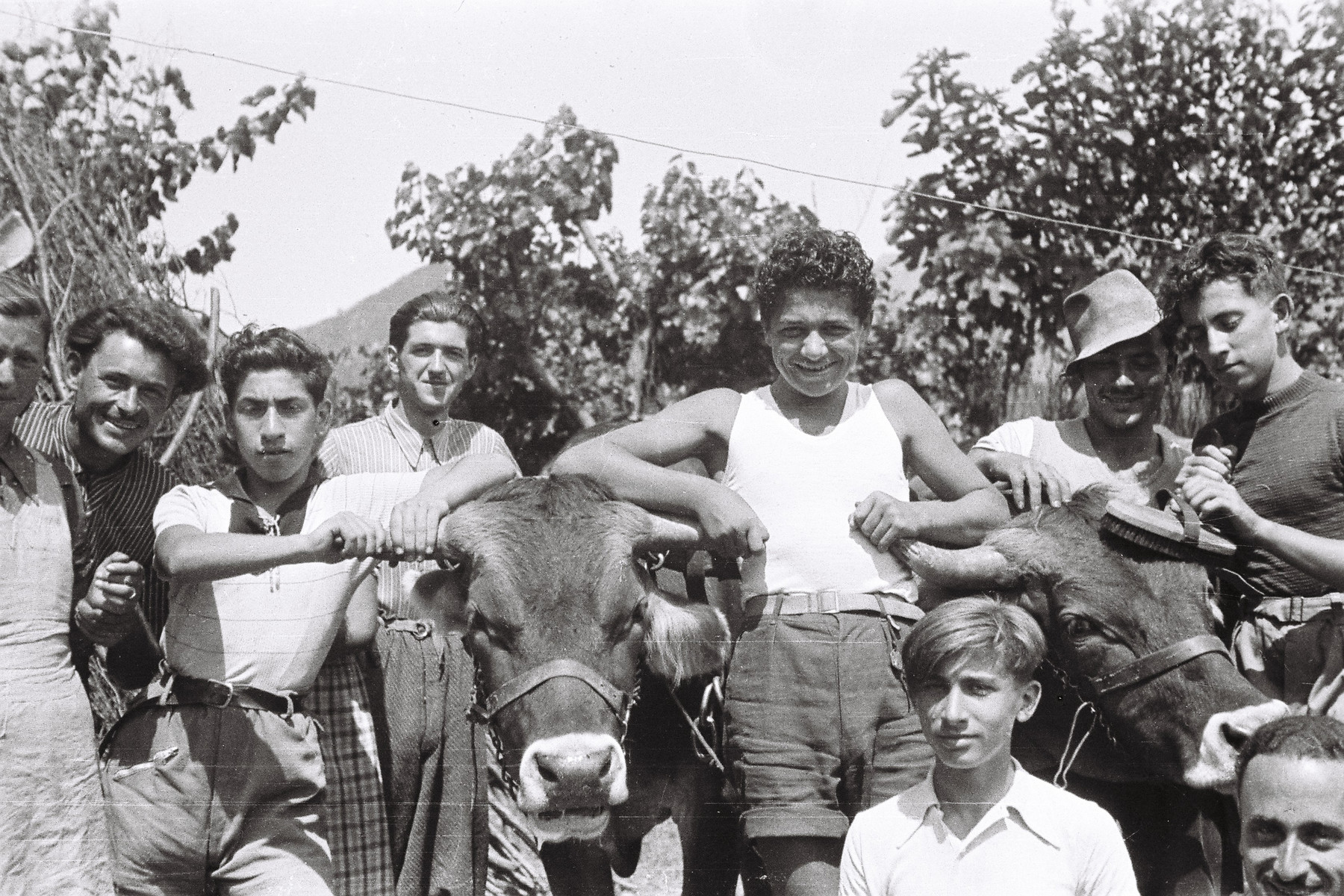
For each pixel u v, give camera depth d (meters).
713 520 3.81
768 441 3.96
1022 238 7.61
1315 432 4.22
